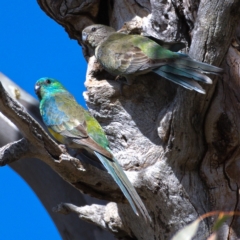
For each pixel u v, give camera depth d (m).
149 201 11.10
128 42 11.95
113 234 12.20
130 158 11.35
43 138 9.69
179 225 11.03
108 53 11.96
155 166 10.98
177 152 10.84
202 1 10.16
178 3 11.90
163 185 10.92
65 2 13.52
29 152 9.81
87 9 13.52
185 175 11.04
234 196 11.10
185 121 10.53
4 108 9.22
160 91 11.70
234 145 11.02
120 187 9.88
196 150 10.91
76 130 10.79
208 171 11.15
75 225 13.18
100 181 10.24
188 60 10.46
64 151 9.98
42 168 13.54
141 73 11.59
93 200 13.17
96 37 12.91
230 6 9.88
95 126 10.95
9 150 9.74
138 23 12.66
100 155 10.27
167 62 10.98
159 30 12.26
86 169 10.04
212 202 11.11
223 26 10.03
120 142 11.73
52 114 11.23
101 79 12.47
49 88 12.13
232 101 11.07
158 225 11.27
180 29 12.07
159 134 10.92
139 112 11.70
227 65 11.42
